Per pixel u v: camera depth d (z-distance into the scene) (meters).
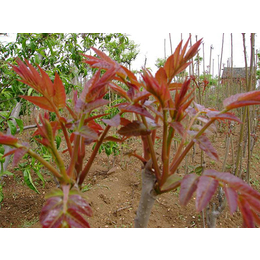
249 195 0.48
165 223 1.81
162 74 0.75
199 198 0.48
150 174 0.73
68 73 2.53
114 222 1.78
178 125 0.62
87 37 2.64
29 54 2.04
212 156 0.65
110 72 0.68
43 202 2.14
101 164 2.96
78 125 0.64
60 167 0.60
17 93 1.85
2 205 2.10
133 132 0.68
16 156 0.54
